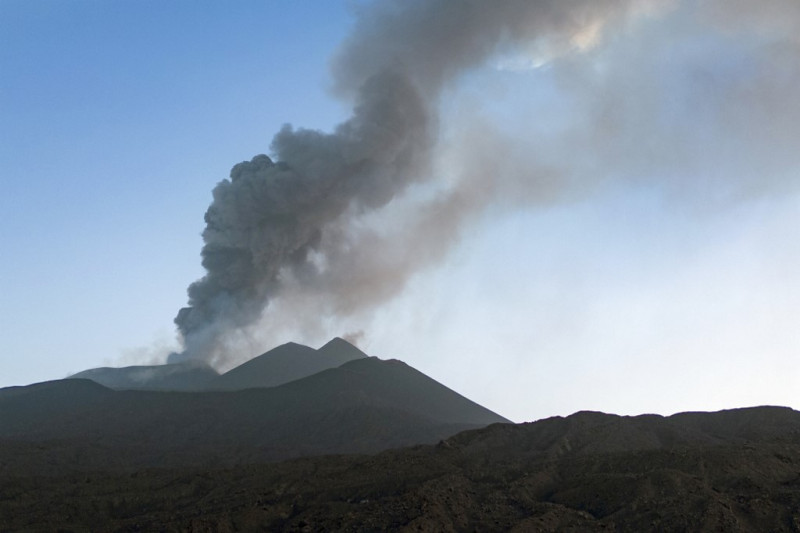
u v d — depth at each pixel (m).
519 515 108.00
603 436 145.88
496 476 124.56
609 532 100.25
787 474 116.19
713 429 155.25
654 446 144.00
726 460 116.94
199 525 107.50
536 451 143.88
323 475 134.25
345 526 103.56
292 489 126.38
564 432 151.00
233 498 124.25
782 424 150.88
